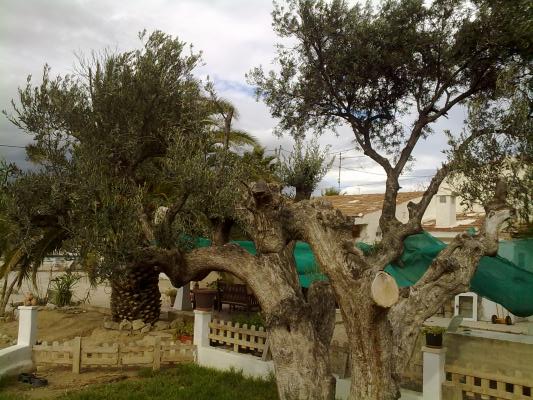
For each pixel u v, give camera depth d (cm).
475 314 1452
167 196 966
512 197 689
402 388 728
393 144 1025
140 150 822
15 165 746
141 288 1177
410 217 801
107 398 735
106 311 1372
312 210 572
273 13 959
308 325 593
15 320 1329
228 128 778
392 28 882
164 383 811
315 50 955
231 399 739
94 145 746
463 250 582
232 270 641
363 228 1900
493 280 772
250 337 883
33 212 723
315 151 759
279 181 752
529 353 655
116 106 774
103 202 654
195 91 849
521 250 751
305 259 941
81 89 784
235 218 754
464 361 704
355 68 912
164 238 689
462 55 855
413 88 947
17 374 834
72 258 679
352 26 913
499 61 855
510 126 702
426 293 573
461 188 736
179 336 1057
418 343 732
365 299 492
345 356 765
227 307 1567
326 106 995
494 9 802
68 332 1165
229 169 722
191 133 805
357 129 984
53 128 768
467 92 912
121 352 882
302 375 566
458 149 738
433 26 892
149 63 795
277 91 1003
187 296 1484
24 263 1228
